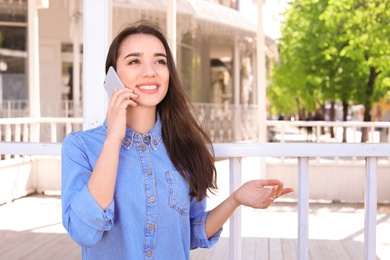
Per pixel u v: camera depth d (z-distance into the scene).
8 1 11.53
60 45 12.49
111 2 2.97
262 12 8.23
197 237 2.00
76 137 1.81
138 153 1.83
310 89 20.55
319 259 4.62
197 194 1.92
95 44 2.90
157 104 1.96
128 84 1.84
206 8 12.78
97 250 1.78
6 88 12.30
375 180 2.37
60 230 5.57
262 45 8.12
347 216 6.48
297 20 17.09
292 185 7.56
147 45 1.86
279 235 5.45
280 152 2.34
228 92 17.05
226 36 13.98
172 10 7.91
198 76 15.62
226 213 1.98
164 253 1.81
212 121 13.27
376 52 13.60
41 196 7.61
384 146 2.32
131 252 1.75
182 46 14.27
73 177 1.75
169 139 1.91
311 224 6.02
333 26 13.79
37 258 4.55
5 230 5.55
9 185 7.19
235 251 2.38
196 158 1.94
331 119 23.77
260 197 1.93
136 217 1.78
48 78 12.45
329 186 7.53
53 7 12.30
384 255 4.75
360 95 16.69
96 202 1.63
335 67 16.81
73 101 11.95
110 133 1.68
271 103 50.09
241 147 2.34
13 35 12.27
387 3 11.71
